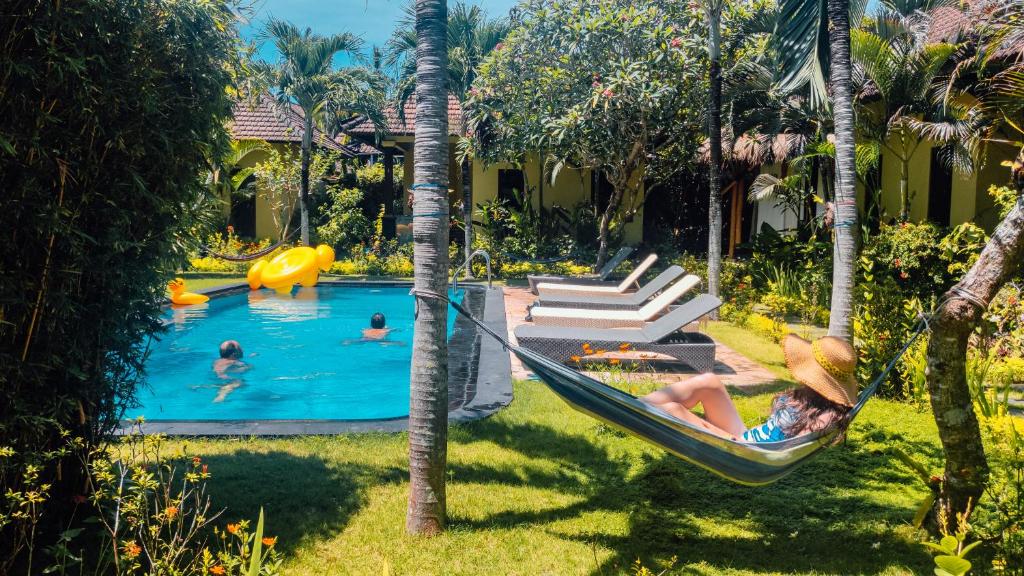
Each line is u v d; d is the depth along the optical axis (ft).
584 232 68.23
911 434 19.65
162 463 12.46
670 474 16.84
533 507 14.99
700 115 49.88
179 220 13.43
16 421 11.00
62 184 10.93
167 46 12.29
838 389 13.00
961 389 13.43
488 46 61.62
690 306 27.55
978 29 34.58
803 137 48.39
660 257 67.00
